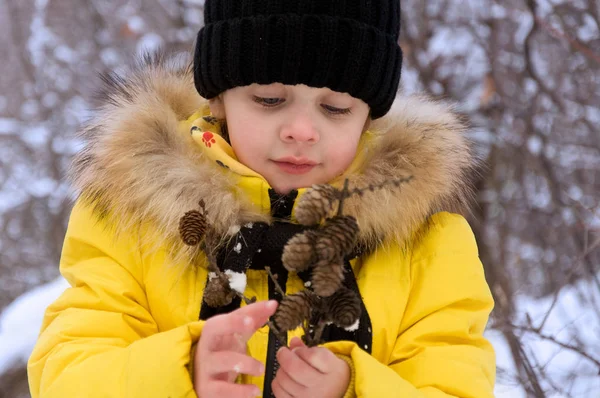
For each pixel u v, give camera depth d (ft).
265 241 3.54
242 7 3.59
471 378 3.46
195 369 3.16
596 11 7.07
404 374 3.52
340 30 3.55
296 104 3.57
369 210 3.59
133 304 3.57
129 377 3.22
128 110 3.74
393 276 3.64
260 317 3.02
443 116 3.86
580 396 5.36
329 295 2.84
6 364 6.72
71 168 3.84
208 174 3.60
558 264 6.98
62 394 3.30
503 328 5.07
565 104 7.19
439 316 3.60
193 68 3.89
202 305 3.51
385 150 3.69
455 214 3.84
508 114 6.98
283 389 3.16
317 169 3.59
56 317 3.59
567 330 5.91
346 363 3.22
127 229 3.63
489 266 6.47
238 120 3.61
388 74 3.69
